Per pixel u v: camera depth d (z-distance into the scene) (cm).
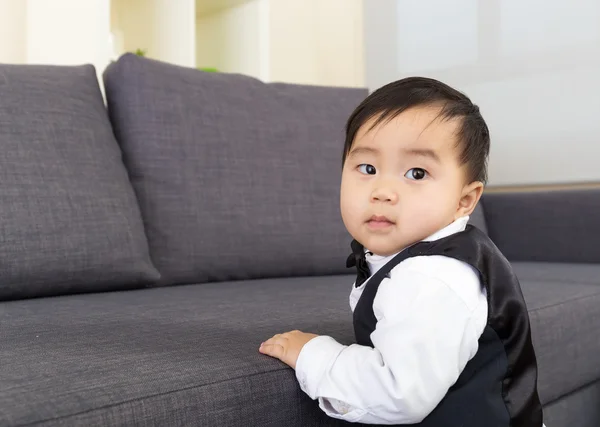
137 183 149
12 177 124
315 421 79
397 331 70
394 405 69
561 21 225
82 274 128
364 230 81
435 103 80
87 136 139
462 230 81
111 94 158
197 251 149
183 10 230
